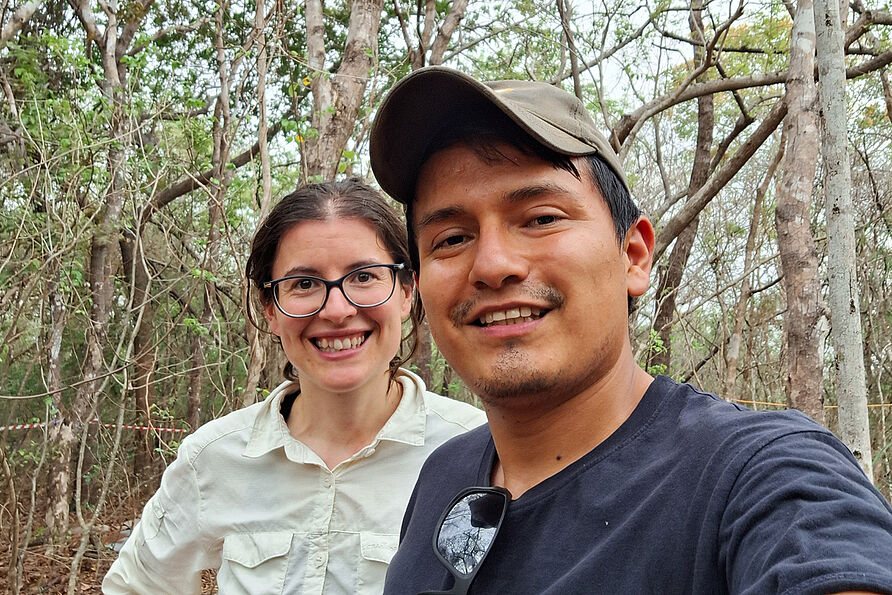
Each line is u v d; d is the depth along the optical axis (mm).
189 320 2213
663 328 2686
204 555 814
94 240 2680
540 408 410
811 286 1473
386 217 781
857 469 315
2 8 2479
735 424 351
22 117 2430
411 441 782
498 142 400
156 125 2584
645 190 3283
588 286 393
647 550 330
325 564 750
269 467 794
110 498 2994
